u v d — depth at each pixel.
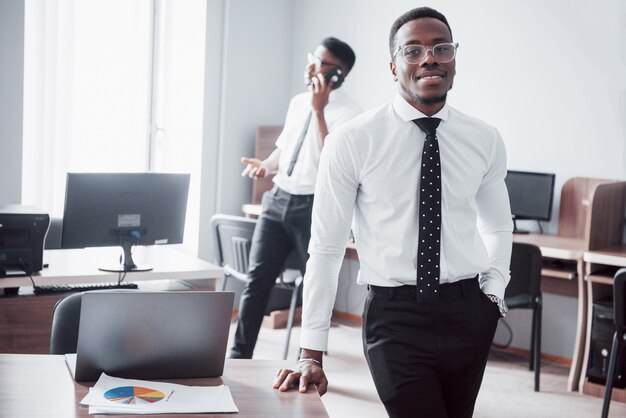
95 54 5.06
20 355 1.99
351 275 5.66
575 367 4.22
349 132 2.01
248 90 5.64
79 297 2.29
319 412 1.71
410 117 1.99
